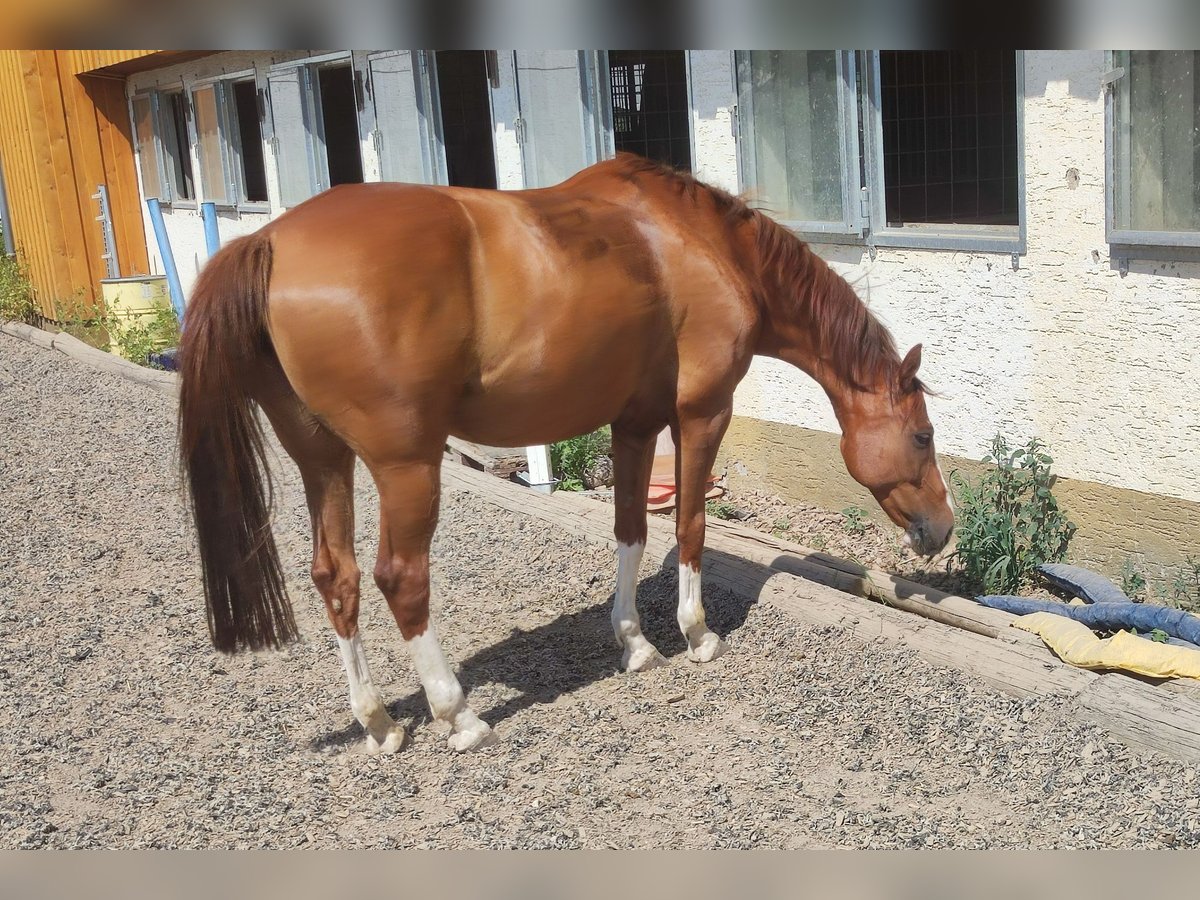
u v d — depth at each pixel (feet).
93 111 50.16
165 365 38.63
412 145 31.60
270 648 12.39
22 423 32.24
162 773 12.96
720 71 23.09
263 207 40.98
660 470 23.67
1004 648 13.82
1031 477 18.57
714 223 14.38
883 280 20.59
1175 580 16.90
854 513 21.63
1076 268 17.47
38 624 17.70
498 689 14.84
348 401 11.90
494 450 25.12
